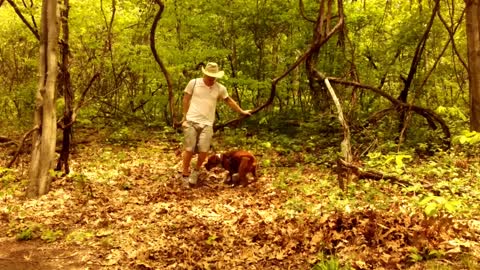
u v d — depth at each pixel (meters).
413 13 12.28
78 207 7.09
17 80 15.52
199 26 12.82
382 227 5.11
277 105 13.55
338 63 11.68
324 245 5.04
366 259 4.67
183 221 6.29
